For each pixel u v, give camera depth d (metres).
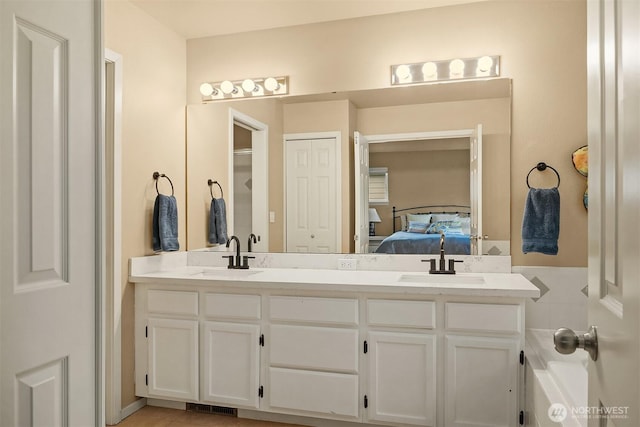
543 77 2.78
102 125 1.18
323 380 2.50
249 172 3.29
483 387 2.29
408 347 2.39
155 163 3.09
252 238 3.27
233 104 3.33
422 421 2.36
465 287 2.29
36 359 0.98
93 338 1.15
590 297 0.90
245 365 2.63
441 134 2.94
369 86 3.08
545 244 2.65
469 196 2.88
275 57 3.27
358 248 3.07
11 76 0.94
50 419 1.02
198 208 3.39
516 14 2.82
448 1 2.86
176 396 2.76
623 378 0.68
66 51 1.08
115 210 2.71
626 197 0.67
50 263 1.03
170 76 3.27
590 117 0.91
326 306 2.49
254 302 2.61
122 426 2.63
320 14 3.05
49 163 1.03
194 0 2.85
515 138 2.82
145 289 2.84
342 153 3.11
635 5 0.63
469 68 2.88
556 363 2.03
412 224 2.98
